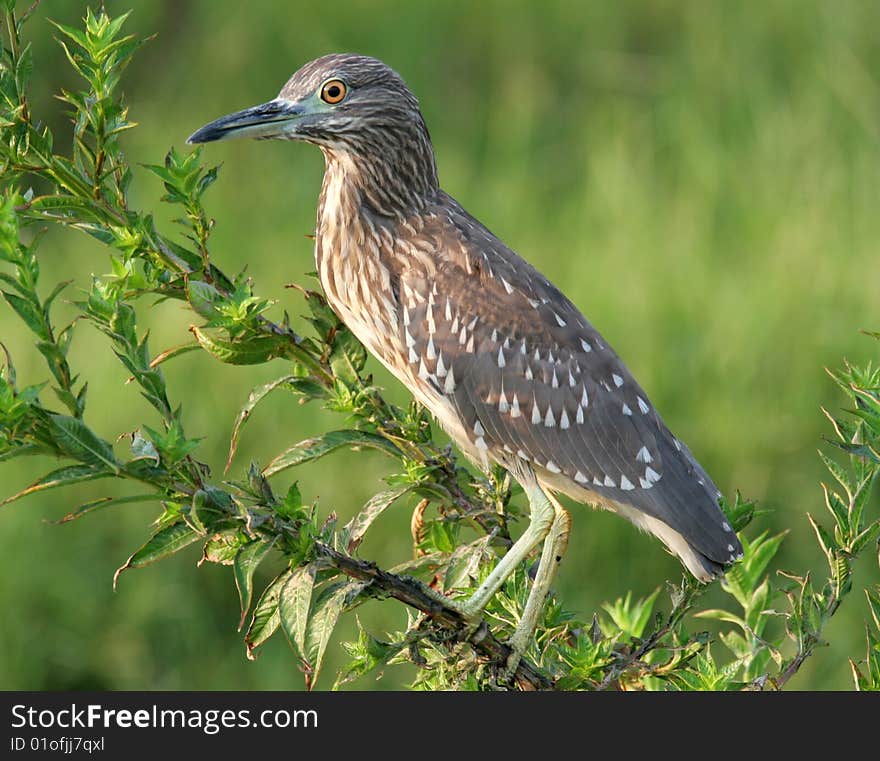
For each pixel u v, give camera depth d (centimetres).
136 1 1655
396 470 1138
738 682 672
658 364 1249
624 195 1492
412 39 1736
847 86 1631
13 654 1088
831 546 650
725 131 1645
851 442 643
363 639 603
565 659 654
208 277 647
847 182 1516
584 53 1738
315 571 545
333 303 812
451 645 635
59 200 614
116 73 629
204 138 758
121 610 1110
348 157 771
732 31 1742
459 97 1714
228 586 1135
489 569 691
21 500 1129
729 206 1509
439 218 788
